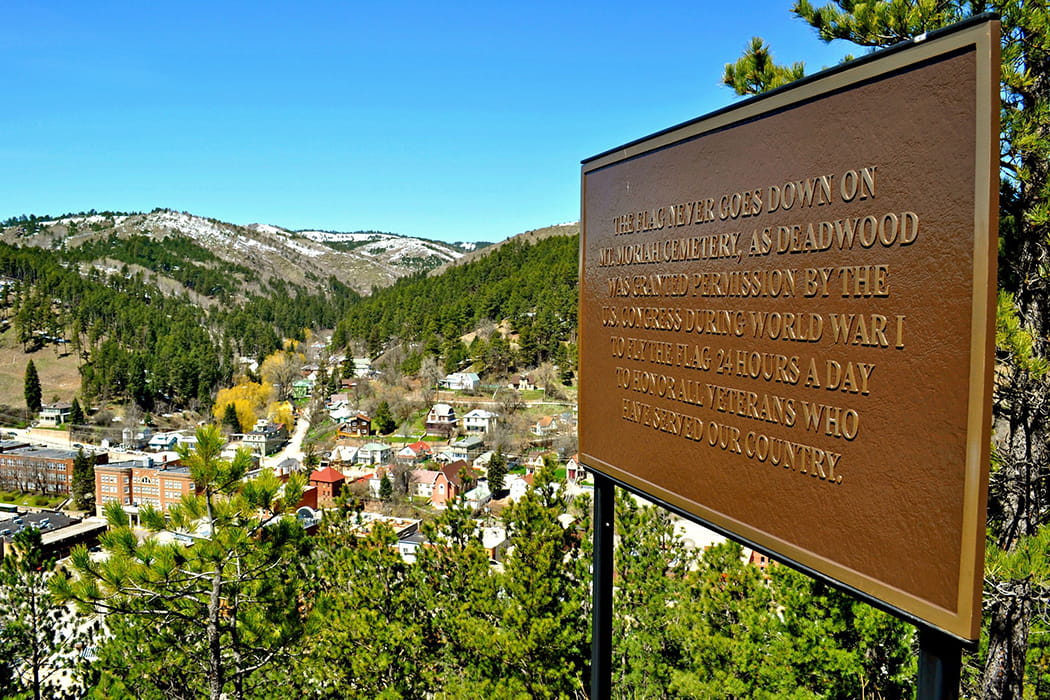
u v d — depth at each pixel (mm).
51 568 16656
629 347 6191
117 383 131000
